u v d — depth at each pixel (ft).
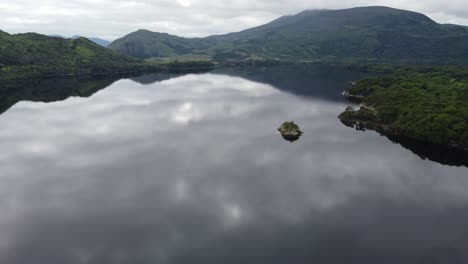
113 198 210.38
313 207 200.44
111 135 345.51
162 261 152.05
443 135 305.73
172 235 171.83
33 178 239.30
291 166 264.31
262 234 173.06
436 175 248.93
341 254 157.48
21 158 279.08
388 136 345.92
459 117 319.68
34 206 199.82
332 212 194.70
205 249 160.66
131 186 227.61
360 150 302.25
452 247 162.40
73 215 190.08
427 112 347.15
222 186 228.43
